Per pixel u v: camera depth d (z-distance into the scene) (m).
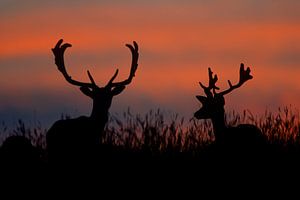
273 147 47.72
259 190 43.19
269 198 42.56
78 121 47.50
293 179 44.00
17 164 45.50
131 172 43.53
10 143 46.16
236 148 47.59
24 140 46.44
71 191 43.53
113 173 43.62
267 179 44.16
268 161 45.81
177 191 42.78
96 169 44.22
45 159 46.69
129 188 42.81
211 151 46.47
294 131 48.72
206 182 43.62
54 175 44.84
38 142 47.28
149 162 44.09
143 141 45.53
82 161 45.66
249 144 47.66
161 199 42.41
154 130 45.38
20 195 43.75
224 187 43.44
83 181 43.72
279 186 43.50
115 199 42.66
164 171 43.75
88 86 47.84
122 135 46.16
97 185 43.38
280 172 44.69
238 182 44.00
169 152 44.59
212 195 42.81
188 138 46.53
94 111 47.19
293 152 46.62
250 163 45.69
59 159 46.34
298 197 42.44
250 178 44.16
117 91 47.81
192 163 45.34
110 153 45.34
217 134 50.03
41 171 45.47
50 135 47.28
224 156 46.41
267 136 49.00
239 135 48.38
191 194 42.72
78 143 46.62
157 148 44.66
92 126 47.00
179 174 43.62
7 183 44.59
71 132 46.88
